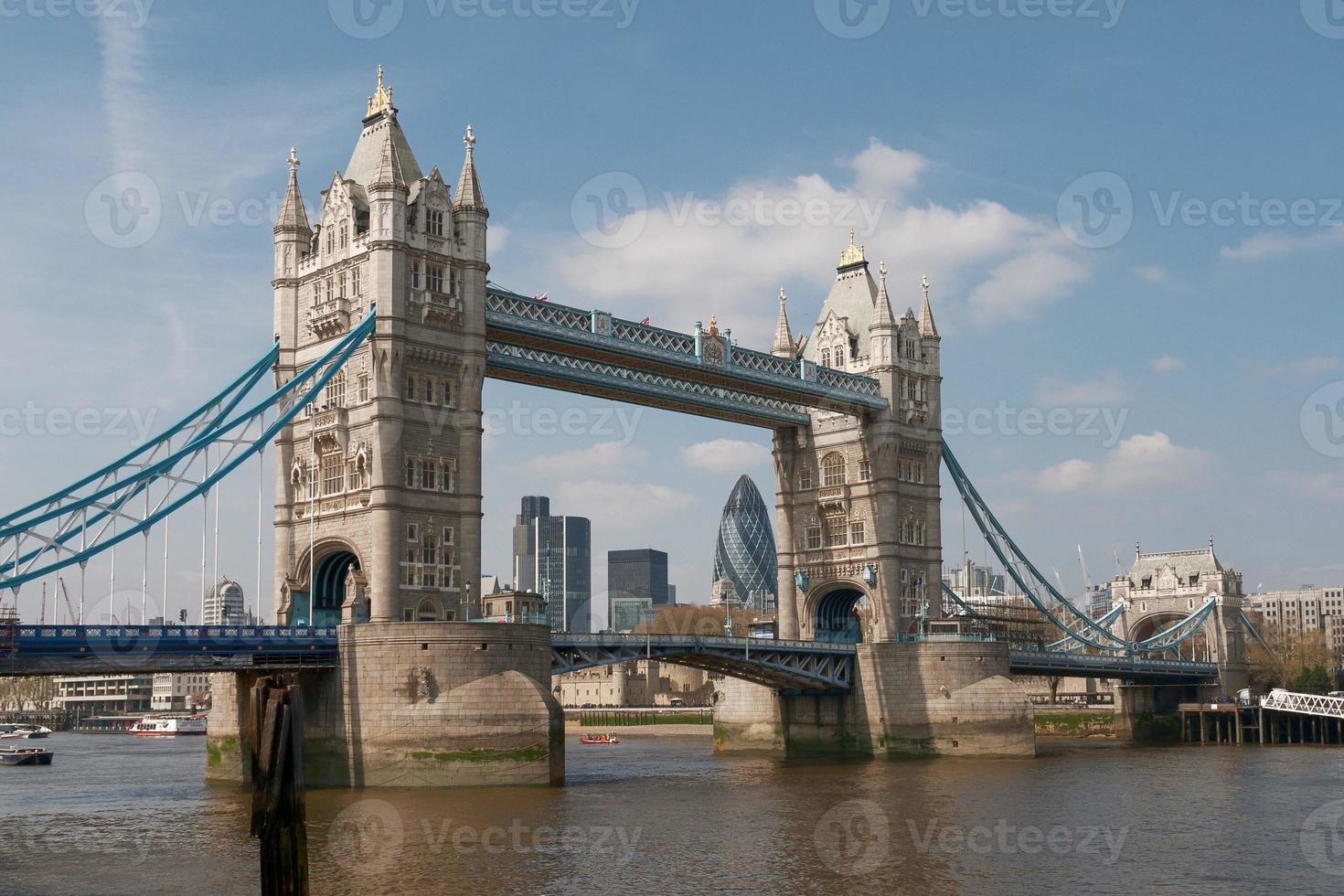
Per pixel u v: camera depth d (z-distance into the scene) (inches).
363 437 3971.5
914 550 5570.9
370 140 4303.6
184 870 2504.9
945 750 5059.1
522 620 4045.3
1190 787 3932.1
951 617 5570.9
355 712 3673.7
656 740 7854.3
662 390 4891.7
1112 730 7150.6
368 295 4003.4
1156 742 6638.8
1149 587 7741.1
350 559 4180.6
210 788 3927.2
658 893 2301.9
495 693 3661.4
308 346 4175.7
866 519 5502.0
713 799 3565.5
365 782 3627.0
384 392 3924.7
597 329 4525.1
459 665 3651.6
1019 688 5093.5
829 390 5236.2
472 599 4052.7
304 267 4237.2
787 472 5767.7
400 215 4010.8
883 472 5472.4
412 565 3951.8
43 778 4655.5
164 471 3595.0
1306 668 7755.9
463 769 3604.8
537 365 4443.9
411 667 3631.9
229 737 4111.7
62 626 3243.1
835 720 5359.3
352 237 4097.0
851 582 5526.6
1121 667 6584.6
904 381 5629.9
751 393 5128.0
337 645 3745.1
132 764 5585.6
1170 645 7042.3
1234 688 7347.4
